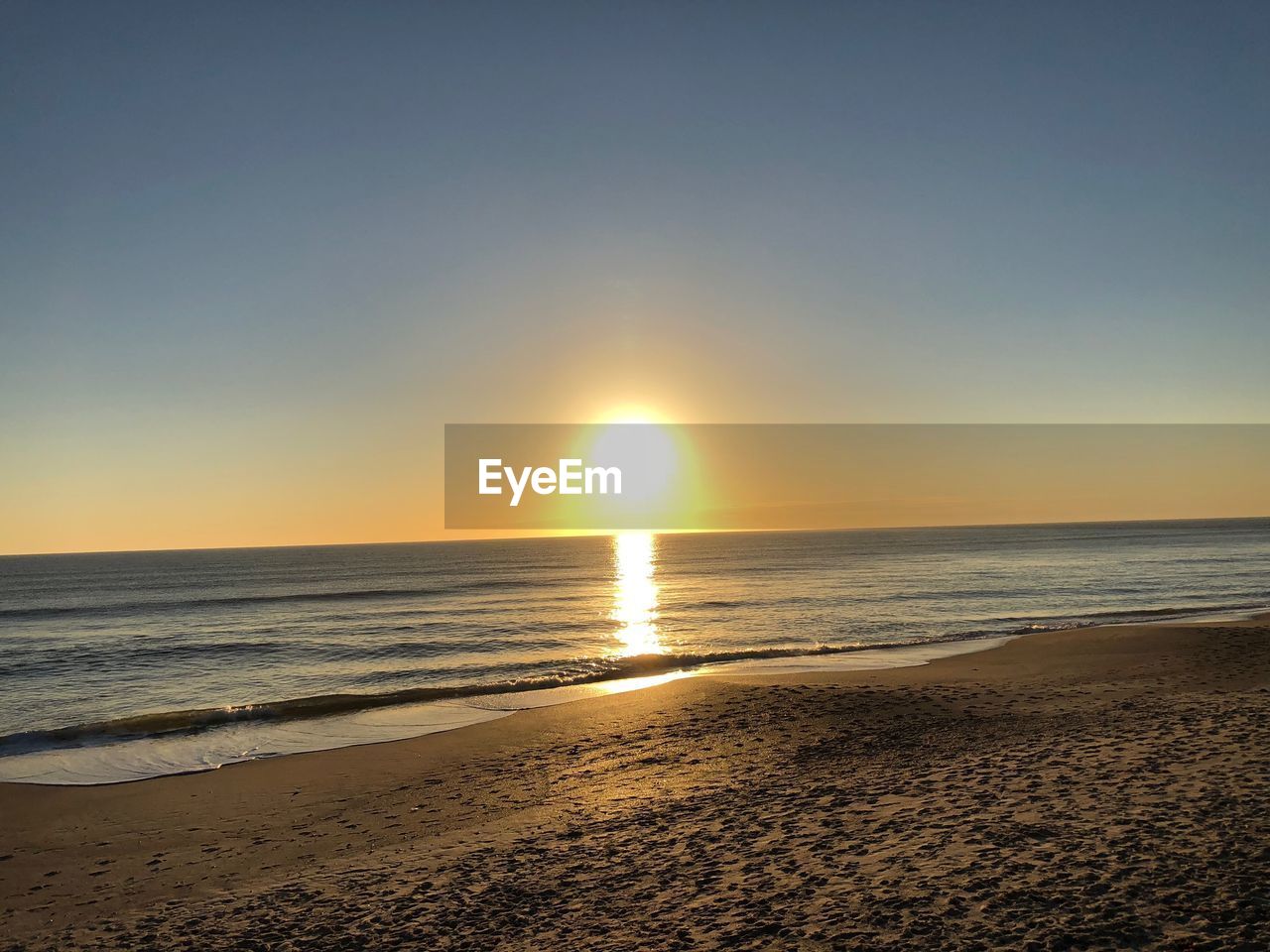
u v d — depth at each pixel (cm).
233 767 1488
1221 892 608
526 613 4525
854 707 1675
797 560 10775
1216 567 6781
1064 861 700
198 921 779
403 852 969
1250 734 1141
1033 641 2622
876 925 612
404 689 2272
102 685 2612
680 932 646
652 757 1377
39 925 813
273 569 12431
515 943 662
